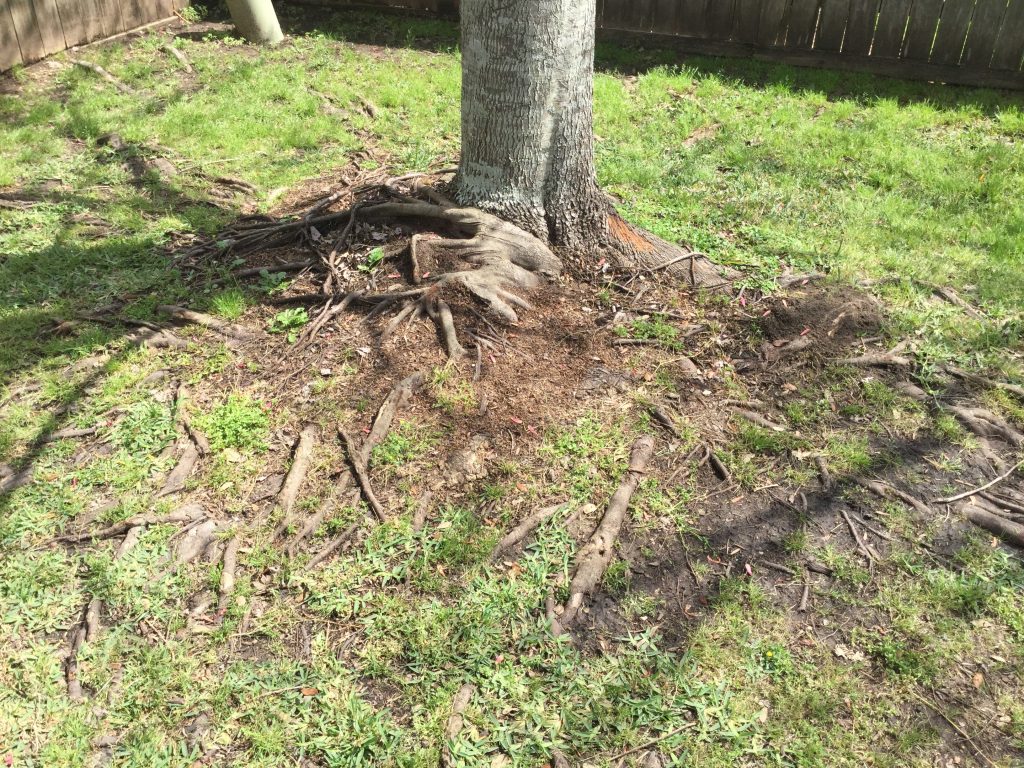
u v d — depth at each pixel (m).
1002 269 5.92
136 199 6.68
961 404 4.65
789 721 3.15
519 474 4.11
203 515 3.92
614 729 3.11
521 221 5.29
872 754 3.05
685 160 7.57
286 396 4.55
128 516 3.89
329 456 4.18
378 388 4.52
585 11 4.81
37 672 3.26
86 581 3.62
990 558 3.80
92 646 3.36
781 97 9.08
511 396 4.50
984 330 5.20
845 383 4.76
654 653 3.37
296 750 3.03
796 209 6.69
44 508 3.94
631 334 5.01
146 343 4.93
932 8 9.26
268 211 6.55
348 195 6.26
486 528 3.84
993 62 9.30
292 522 3.86
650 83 9.30
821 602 3.62
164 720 3.10
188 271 5.73
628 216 6.30
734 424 4.49
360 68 9.66
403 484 4.04
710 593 3.64
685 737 3.08
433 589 3.58
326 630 3.44
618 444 4.30
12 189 6.77
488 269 5.07
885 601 3.62
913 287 5.63
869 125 8.38
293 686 3.22
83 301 5.37
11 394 4.61
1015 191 7.03
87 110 8.17
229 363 4.82
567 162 5.17
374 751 3.01
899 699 3.25
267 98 8.77
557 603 3.55
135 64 9.38
